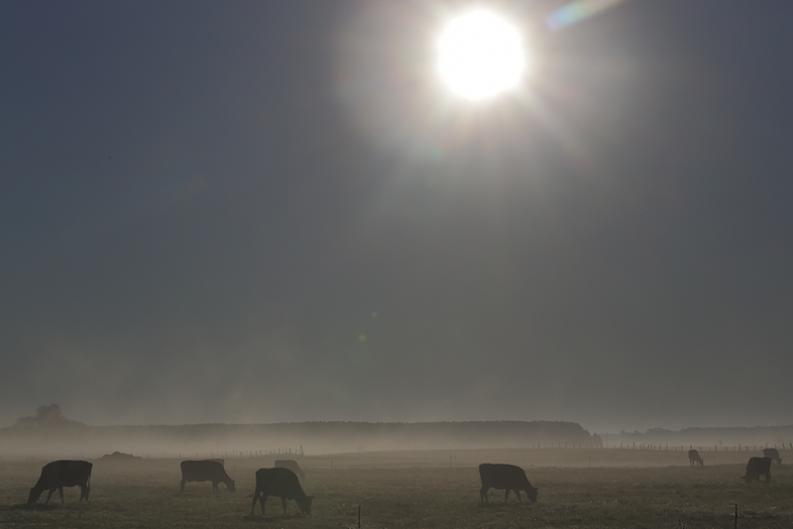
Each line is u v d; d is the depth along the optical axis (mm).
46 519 43906
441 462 131000
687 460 133875
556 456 155500
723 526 40875
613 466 113000
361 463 127250
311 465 118625
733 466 103875
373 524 42094
